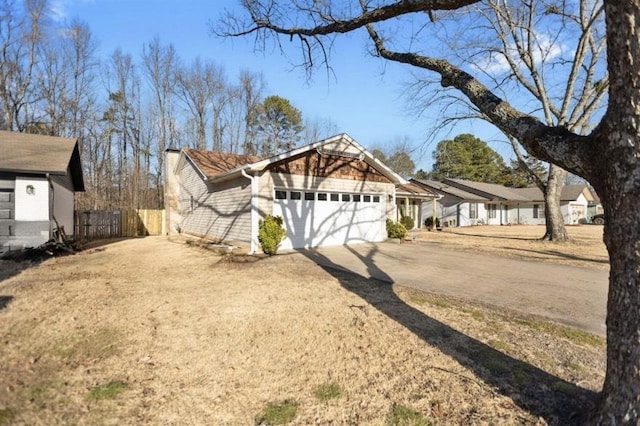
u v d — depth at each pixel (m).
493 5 13.34
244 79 34.56
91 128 29.52
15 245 10.99
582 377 3.38
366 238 14.73
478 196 32.22
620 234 2.25
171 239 16.84
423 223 28.36
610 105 2.21
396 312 5.30
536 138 2.70
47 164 11.55
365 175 14.59
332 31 4.89
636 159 2.11
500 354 3.88
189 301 5.83
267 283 7.15
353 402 2.97
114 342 4.13
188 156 17.75
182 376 3.37
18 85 25.84
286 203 12.27
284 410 2.85
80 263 9.84
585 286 7.23
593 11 13.15
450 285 7.21
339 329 4.59
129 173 31.61
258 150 35.94
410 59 4.22
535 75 14.64
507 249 13.12
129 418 2.70
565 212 37.97
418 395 3.07
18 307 5.43
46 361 3.62
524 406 2.91
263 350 3.96
